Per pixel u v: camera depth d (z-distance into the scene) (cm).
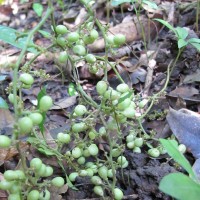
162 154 29
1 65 46
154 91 39
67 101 38
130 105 25
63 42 24
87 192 28
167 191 17
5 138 19
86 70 42
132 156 29
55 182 24
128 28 49
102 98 24
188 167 20
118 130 26
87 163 27
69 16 60
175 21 51
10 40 29
